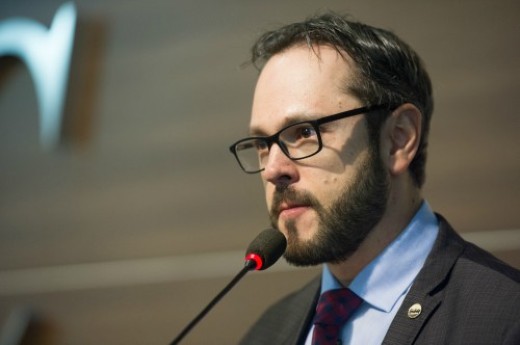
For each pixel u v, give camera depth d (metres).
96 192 5.36
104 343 5.04
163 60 5.41
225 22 5.25
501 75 4.19
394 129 2.66
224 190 4.93
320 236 2.47
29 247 5.47
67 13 5.82
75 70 5.69
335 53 2.62
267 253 2.41
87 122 5.54
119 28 5.68
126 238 5.18
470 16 4.34
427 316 2.30
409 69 2.77
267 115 2.58
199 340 4.72
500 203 4.04
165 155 5.20
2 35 5.99
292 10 4.98
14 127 5.78
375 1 4.64
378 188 2.53
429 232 2.64
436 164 4.23
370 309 2.55
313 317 2.90
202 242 4.92
